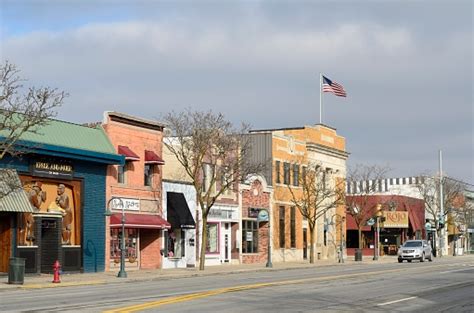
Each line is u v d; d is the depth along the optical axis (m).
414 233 88.50
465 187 107.44
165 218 45.81
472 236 114.38
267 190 58.69
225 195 52.72
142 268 44.38
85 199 39.53
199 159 45.59
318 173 66.25
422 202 92.75
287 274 39.44
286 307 19.72
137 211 43.25
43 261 37.44
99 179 40.69
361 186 80.81
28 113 30.56
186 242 48.16
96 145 40.09
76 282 31.81
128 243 43.50
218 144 47.75
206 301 21.22
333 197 69.94
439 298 23.48
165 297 22.62
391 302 21.88
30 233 36.22
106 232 41.00
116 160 40.81
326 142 69.56
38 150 35.34
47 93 31.48
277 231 60.19
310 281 31.64
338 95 61.66
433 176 115.50
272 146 59.91
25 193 34.38
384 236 85.50
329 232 70.25
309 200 59.50
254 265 52.22
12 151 31.52
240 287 27.47
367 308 19.92
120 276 35.75
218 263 51.78
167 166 49.50
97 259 40.22
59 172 37.50
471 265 52.44
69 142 38.06
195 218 48.81
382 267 49.12
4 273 34.41
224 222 52.72
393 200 84.94
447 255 93.50
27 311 17.92
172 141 49.19
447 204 93.00
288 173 62.44
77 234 39.09
